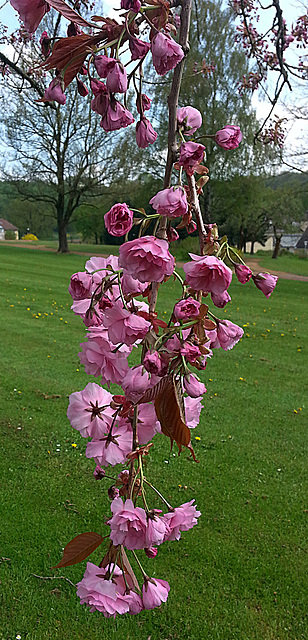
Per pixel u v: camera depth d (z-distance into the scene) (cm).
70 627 270
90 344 93
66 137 2492
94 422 98
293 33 394
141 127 85
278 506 386
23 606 281
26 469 419
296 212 3356
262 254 4319
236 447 483
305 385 700
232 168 2484
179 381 76
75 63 76
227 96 2203
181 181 82
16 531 339
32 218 6216
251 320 1227
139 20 79
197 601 293
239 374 740
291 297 1761
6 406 543
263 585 307
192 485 411
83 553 92
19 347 803
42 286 1522
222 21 1831
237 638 271
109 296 92
